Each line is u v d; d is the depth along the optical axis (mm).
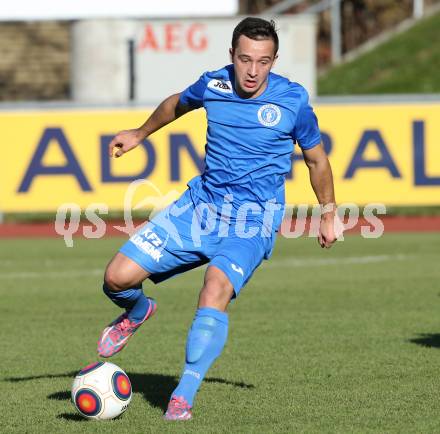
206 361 19000
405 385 22359
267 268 45375
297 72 72500
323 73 100000
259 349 27047
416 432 18328
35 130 58594
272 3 103312
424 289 38188
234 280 18938
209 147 19859
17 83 96375
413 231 59594
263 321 31641
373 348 26984
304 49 72375
